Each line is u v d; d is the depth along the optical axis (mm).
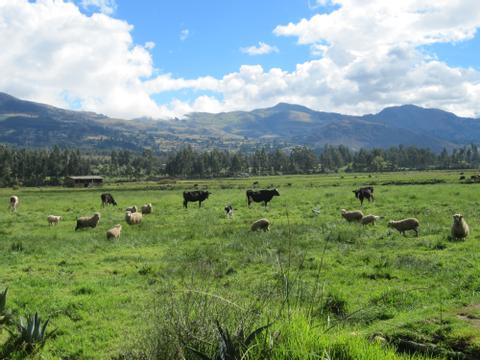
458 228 16812
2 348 7402
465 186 48875
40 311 9961
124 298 10664
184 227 24750
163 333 5156
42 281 12820
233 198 47719
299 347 4594
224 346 4430
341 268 13078
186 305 5527
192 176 174625
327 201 38062
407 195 39531
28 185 138500
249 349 4430
